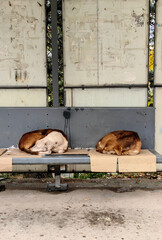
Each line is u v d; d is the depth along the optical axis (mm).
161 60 3725
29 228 2479
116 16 3678
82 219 2652
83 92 3809
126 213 2789
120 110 3656
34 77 3799
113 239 2285
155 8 3648
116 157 3018
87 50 3742
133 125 3666
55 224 2553
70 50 3754
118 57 3734
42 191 3469
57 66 3725
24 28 3723
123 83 3766
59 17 3787
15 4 3688
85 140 3705
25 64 3781
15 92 3826
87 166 3801
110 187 3629
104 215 2740
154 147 3688
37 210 2867
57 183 3479
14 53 3764
